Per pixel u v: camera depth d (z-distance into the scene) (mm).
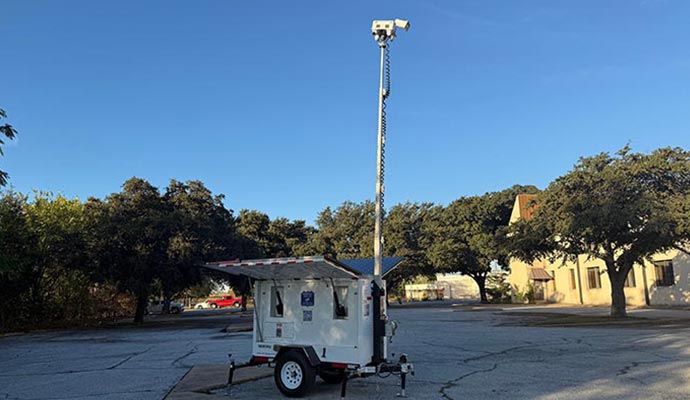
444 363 12688
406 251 53344
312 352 8992
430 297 86188
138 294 31422
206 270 32719
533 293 50844
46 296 33562
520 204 52750
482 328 23156
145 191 34750
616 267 26953
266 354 9547
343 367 8836
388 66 15484
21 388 10414
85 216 33969
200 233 32625
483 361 12977
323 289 9188
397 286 70250
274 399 8852
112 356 15672
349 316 8922
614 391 9125
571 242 26938
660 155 23609
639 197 22594
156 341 20656
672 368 11398
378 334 9070
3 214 28547
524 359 13219
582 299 44906
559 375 10805
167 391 9641
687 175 23281
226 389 9711
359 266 12797
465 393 9133
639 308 34312
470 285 90125
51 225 31250
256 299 9828
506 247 28453
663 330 19828
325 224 76688
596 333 19453
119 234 29828
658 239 22859
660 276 36219
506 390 9367
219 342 19312
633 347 15133
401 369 8914
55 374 12219
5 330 29000
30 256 29688
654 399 8469
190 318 43125
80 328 31062
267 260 8812
